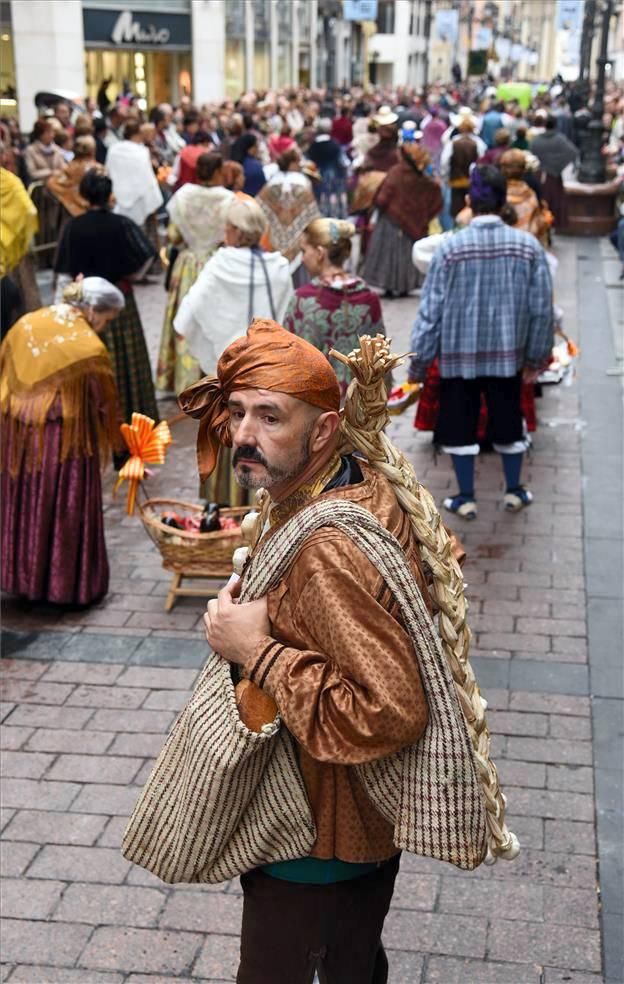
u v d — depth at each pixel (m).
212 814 1.98
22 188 6.29
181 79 23.89
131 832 2.09
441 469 6.86
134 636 4.88
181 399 2.02
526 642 4.75
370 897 2.14
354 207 12.73
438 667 1.89
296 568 1.89
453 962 3.03
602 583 5.31
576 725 4.13
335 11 32.12
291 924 2.12
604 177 16.89
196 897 3.31
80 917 3.23
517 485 6.17
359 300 5.00
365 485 1.99
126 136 11.89
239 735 1.91
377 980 2.41
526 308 5.62
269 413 1.87
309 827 2.01
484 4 65.06
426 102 32.03
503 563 5.54
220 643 1.95
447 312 5.63
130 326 7.26
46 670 4.59
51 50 18.05
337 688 1.84
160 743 4.09
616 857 3.42
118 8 21.67
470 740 1.95
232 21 25.08
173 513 5.36
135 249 7.06
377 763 1.95
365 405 1.97
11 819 3.66
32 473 4.89
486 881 3.34
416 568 1.98
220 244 7.96
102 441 4.99
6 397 4.86
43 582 5.02
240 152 12.75
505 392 5.87
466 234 5.57
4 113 8.74
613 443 7.26
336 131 18.97
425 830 1.92
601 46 16.91
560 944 3.09
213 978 3.01
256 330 1.91
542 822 3.59
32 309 8.75
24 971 3.04
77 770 3.93
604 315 10.87
